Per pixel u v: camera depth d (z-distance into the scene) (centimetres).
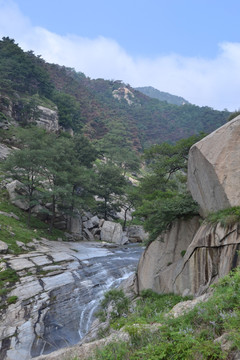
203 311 601
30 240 3534
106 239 5184
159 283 1752
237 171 1380
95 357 662
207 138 1602
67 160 5256
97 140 12175
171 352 507
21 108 9131
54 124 9675
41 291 2314
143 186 3014
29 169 4441
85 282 2642
